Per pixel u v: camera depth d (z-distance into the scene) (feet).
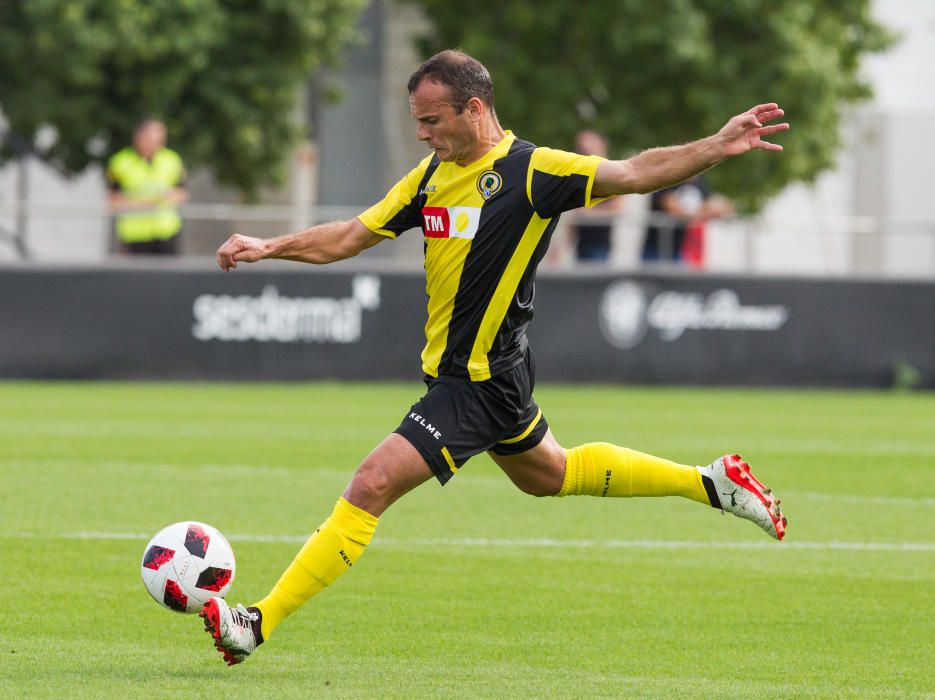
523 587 76.95
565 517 99.91
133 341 198.90
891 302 214.90
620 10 246.06
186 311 200.13
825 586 78.59
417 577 79.10
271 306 201.87
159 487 108.68
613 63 252.62
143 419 155.53
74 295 197.67
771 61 250.37
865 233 223.71
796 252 223.92
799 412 179.83
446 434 59.36
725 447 141.08
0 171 251.80
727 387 212.23
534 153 59.00
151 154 206.18
